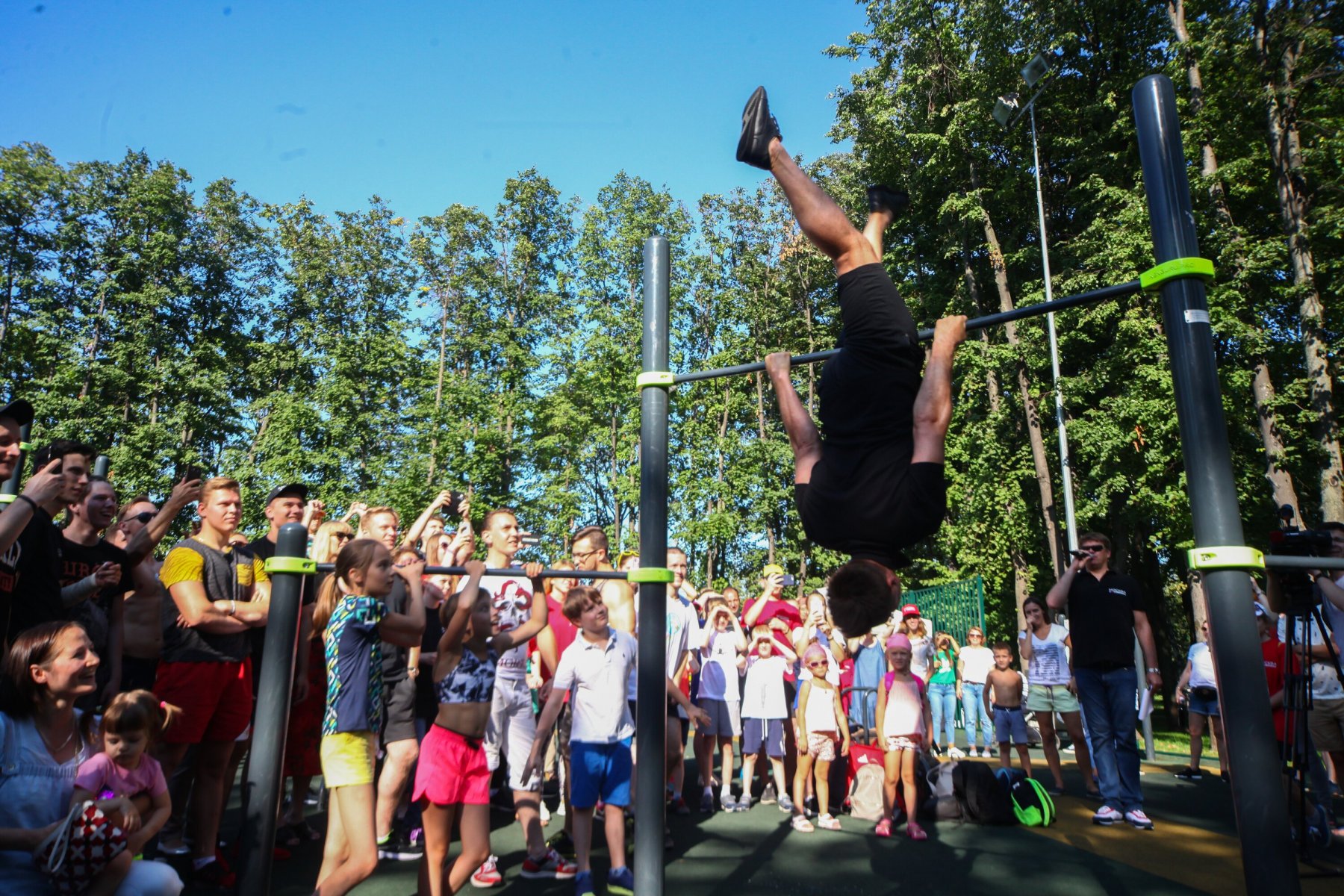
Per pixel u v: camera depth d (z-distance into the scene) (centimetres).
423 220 3038
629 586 573
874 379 244
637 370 2816
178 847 430
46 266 2888
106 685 417
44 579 356
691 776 877
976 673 1106
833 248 262
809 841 565
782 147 273
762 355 2878
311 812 584
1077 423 1703
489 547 424
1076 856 521
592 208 3016
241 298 3188
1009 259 2055
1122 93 1917
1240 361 1520
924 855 525
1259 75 1453
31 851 276
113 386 2723
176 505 434
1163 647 1953
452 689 365
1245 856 188
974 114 2002
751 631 754
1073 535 1556
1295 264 1441
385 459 2761
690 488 2695
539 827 464
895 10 2156
